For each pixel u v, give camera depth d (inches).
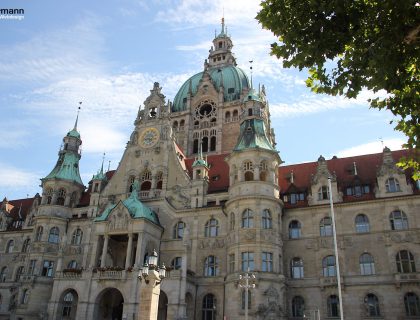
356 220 2245.3
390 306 2011.6
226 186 2593.5
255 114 2600.9
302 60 742.5
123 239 2497.5
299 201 2434.8
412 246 2081.7
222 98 3777.1
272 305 1991.9
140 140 2856.8
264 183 2298.2
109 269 2255.2
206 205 2493.8
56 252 2731.3
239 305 2028.8
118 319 2439.7
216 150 3582.7
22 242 3011.8
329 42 725.3
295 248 2288.4
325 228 2284.7
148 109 2952.8
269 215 2236.7
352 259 2160.4
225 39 4675.2
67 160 3088.1
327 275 2182.6
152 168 2716.5
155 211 2556.6
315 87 780.6
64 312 2519.7
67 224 2822.3
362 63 706.8
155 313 1385.3
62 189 2947.8
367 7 692.7
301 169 2669.8
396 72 699.4
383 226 2169.0
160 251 2440.9
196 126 3796.8
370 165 2490.2
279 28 750.5
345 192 2367.1
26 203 3427.7
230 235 2242.9
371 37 706.8
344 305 2086.6
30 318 2522.1
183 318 1972.2
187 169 2837.1
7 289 2893.7
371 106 852.6
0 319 2792.8
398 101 814.5
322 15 722.2
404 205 2176.4
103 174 2940.5
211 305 2249.0
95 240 2363.4
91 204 2785.4
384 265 2094.0
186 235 2369.6
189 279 2222.0
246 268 2098.9
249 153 2373.3
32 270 2657.5
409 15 642.8
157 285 1418.6
